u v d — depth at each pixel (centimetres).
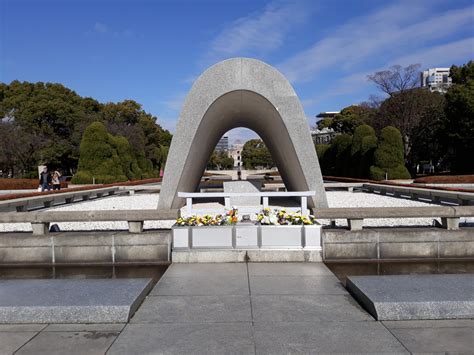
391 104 2898
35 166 2769
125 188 1552
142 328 274
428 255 475
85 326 280
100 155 2152
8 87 3228
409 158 2948
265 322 281
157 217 481
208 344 247
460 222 654
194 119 621
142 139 3177
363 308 309
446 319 285
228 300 328
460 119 2369
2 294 321
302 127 629
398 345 244
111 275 429
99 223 711
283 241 468
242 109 801
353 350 238
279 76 622
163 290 358
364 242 471
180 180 637
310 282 381
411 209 482
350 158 2520
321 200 638
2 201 862
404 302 287
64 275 434
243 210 745
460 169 2484
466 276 360
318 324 277
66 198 1140
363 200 1143
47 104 2880
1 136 2438
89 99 3609
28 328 279
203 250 466
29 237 478
